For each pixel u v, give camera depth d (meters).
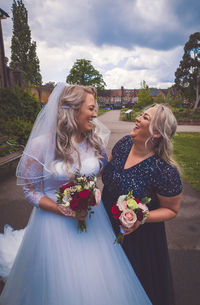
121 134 11.27
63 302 1.30
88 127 1.46
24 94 7.98
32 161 1.36
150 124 1.26
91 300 1.32
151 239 1.51
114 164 1.52
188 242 2.69
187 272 2.23
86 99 1.39
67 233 1.42
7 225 2.80
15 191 4.04
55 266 1.36
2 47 10.44
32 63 42.88
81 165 1.45
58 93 1.42
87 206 1.25
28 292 1.42
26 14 41.66
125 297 1.41
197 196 4.02
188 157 6.95
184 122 20.42
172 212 1.37
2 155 6.02
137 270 1.53
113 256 1.48
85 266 1.37
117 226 1.60
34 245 1.46
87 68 48.25
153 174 1.33
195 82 39.75
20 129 6.86
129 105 46.81
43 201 1.39
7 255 2.18
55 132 1.39
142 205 1.25
